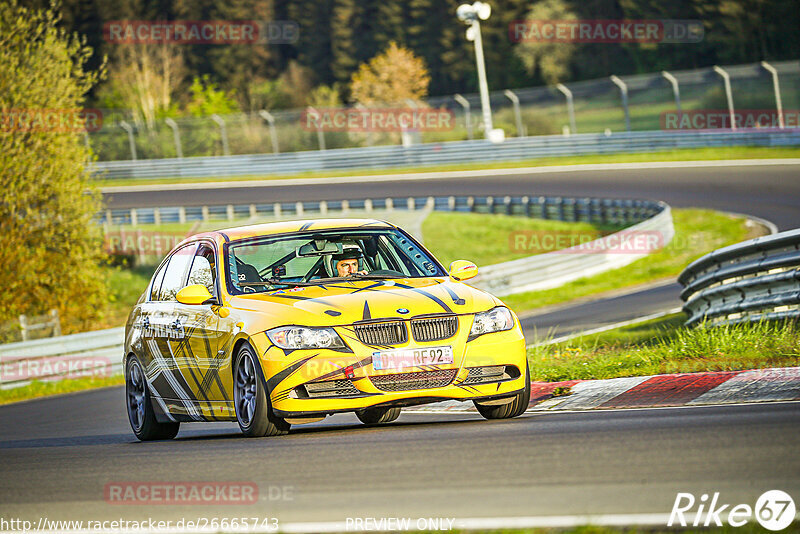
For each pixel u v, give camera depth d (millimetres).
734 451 16109
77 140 91438
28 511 15977
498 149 164875
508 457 17203
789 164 128750
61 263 91562
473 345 22984
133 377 29625
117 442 29438
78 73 91125
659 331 41375
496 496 14172
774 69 141000
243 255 26625
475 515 13133
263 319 23297
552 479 15062
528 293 80812
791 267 35219
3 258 88312
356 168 177000
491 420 23906
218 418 25141
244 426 23781
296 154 181375
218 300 25188
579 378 29953
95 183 93625
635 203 108812
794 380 23750
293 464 18391
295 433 24266
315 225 27344
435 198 134125
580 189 131000
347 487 15703
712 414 20812
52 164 88688
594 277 85000
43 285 92000
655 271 83188
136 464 20562
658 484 14172
